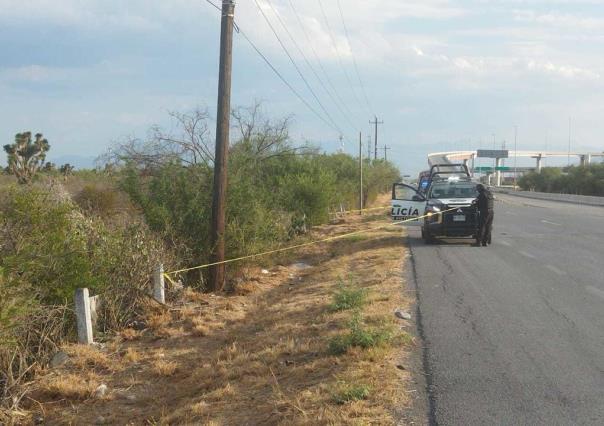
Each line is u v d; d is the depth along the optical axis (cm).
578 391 605
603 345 769
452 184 2077
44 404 755
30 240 945
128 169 1641
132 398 758
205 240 1503
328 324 883
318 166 3044
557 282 1218
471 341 784
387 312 936
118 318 1080
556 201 5891
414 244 1953
